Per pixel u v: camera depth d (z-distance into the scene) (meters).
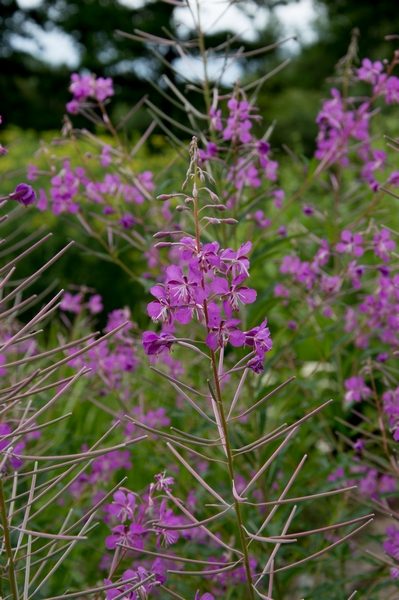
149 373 4.61
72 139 3.64
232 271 1.82
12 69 27.75
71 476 3.41
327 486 3.23
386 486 3.42
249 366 1.87
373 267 3.33
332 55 26.53
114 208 3.70
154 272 4.08
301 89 26.95
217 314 1.83
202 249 1.80
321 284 3.49
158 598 3.09
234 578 3.02
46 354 1.66
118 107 26.70
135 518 2.50
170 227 3.62
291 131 21.92
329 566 3.67
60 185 3.57
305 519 4.04
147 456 3.91
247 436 3.32
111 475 3.56
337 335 4.12
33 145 9.56
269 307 3.40
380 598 3.24
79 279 8.03
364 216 3.56
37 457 1.75
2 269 1.74
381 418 2.80
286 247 4.32
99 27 27.48
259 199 3.45
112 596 2.00
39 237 8.03
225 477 3.92
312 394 3.85
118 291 8.02
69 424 4.17
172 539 2.34
